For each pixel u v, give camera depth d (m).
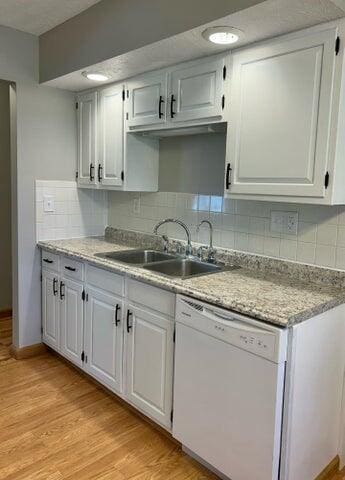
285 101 1.76
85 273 2.60
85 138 3.03
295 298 1.74
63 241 3.10
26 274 3.01
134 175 2.76
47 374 2.85
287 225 2.15
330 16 1.58
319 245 2.03
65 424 2.27
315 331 1.65
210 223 2.54
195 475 1.90
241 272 2.23
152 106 2.41
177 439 1.99
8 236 3.91
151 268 2.40
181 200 2.74
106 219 3.42
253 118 1.89
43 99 2.92
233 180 2.01
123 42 2.13
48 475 1.87
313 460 1.78
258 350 1.56
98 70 2.44
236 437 1.69
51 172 3.05
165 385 2.05
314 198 1.72
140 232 3.09
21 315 3.03
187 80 2.18
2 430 2.20
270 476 1.58
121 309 2.32
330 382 1.81
